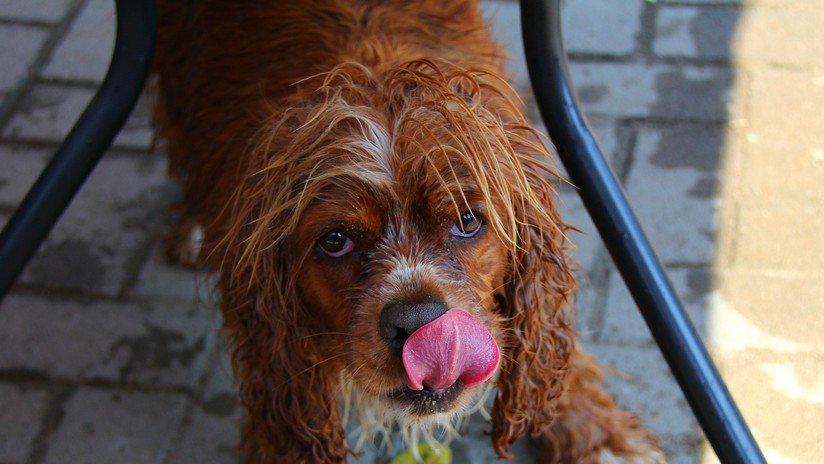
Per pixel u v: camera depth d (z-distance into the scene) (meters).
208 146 1.04
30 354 1.14
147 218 1.22
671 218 1.19
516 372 0.98
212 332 1.14
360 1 1.03
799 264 1.14
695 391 0.89
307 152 0.88
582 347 1.11
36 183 0.94
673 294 0.90
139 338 1.14
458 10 1.05
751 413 1.06
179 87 1.10
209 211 1.04
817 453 1.04
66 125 1.31
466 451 1.07
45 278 1.19
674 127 1.25
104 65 1.36
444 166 0.87
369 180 0.87
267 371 0.97
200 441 1.08
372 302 0.87
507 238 0.89
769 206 1.19
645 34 1.34
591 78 1.30
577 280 1.07
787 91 1.27
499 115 0.93
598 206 0.91
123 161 1.27
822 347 1.09
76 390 1.11
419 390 0.90
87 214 1.23
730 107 1.26
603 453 1.05
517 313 0.96
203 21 1.07
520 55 1.31
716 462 1.05
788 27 1.33
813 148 1.23
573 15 1.36
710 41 1.32
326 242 0.89
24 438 1.09
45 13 1.41
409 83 0.90
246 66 1.03
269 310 0.94
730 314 1.12
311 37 1.01
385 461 1.06
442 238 0.88
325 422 0.98
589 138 0.92
